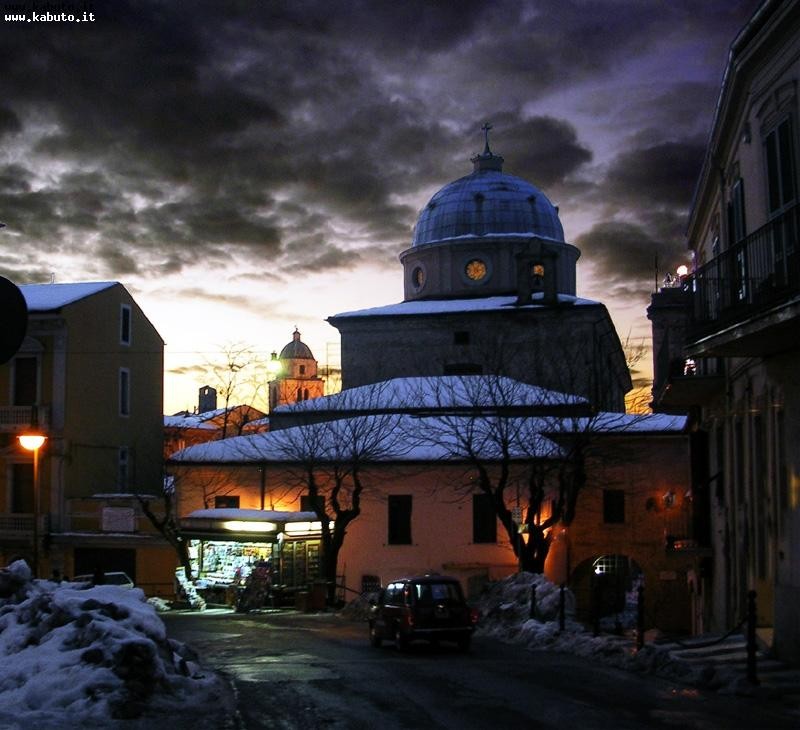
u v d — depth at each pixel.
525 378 57.62
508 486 40.41
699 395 25.69
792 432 16.33
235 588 36.84
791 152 15.32
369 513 41.47
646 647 16.83
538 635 22.69
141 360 51.22
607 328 60.62
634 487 42.06
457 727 10.88
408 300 66.31
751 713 12.02
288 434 43.78
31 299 46.47
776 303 13.97
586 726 10.98
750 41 16.55
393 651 21.00
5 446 44.69
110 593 14.80
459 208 65.38
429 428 42.62
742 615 21.20
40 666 11.04
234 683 14.20
